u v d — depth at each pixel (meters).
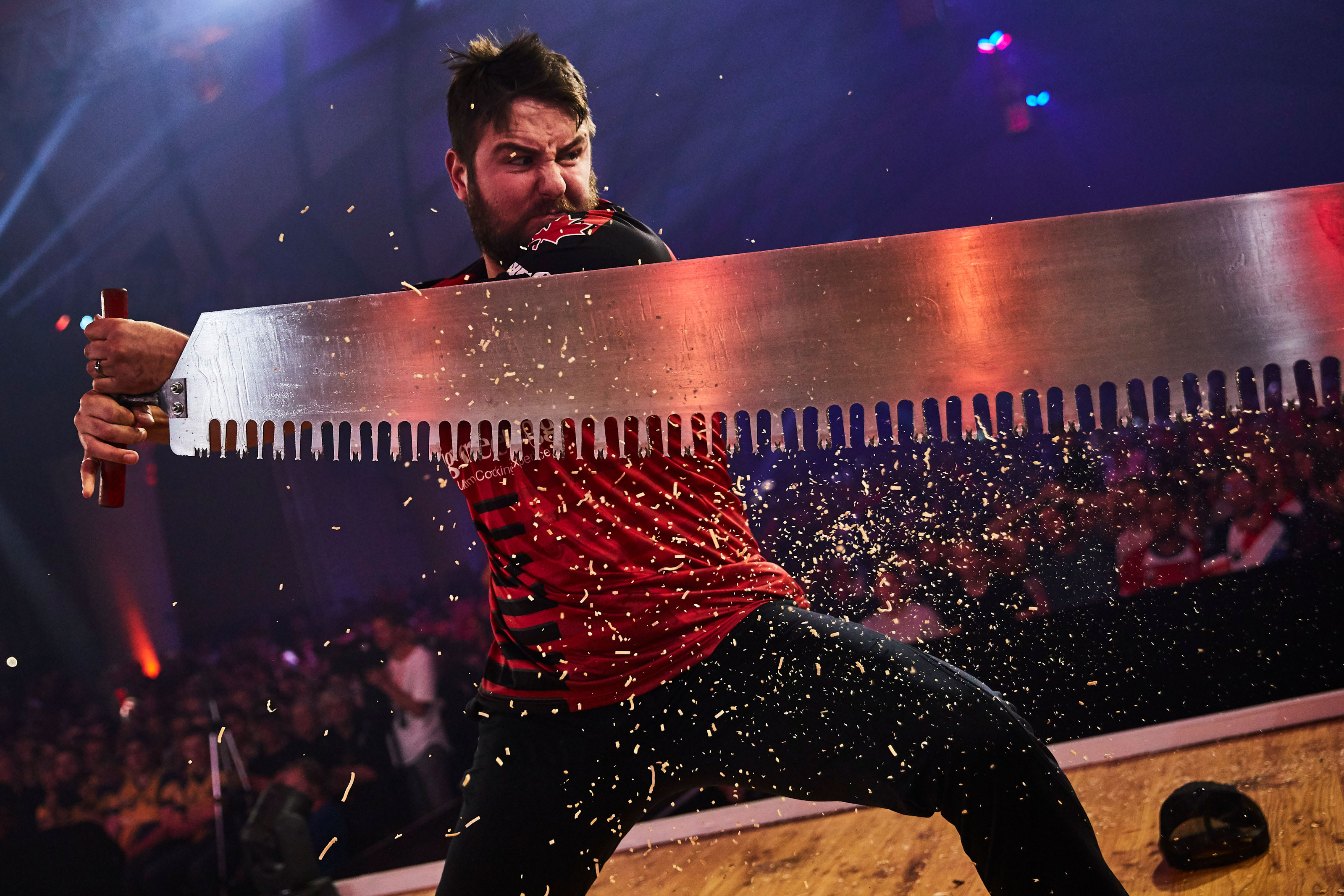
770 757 1.25
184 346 1.29
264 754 5.13
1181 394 1.14
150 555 12.46
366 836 4.73
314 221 10.10
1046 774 1.14
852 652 1.23
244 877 4.43
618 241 1.29
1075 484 3.40
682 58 9.78
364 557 12.99
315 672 7.04
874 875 2.21
